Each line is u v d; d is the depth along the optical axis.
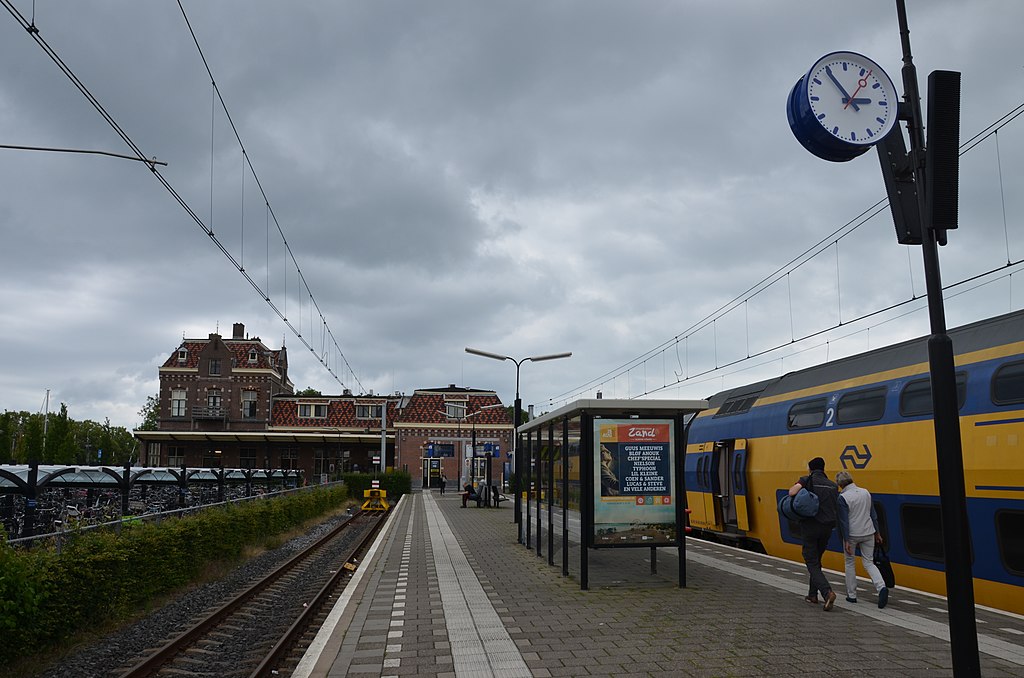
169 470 25.75
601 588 11.38
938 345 5.21
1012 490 9.43
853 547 9.78
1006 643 7.64
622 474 11.45
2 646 7.82
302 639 9.30
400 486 48.53
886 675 6.59
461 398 65.56
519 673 6.77
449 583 12.20
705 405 11.45
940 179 5.41
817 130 5.96
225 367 64.06
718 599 10.33
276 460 62.53
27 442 59.31
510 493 54.06
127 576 10.49
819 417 14.48
